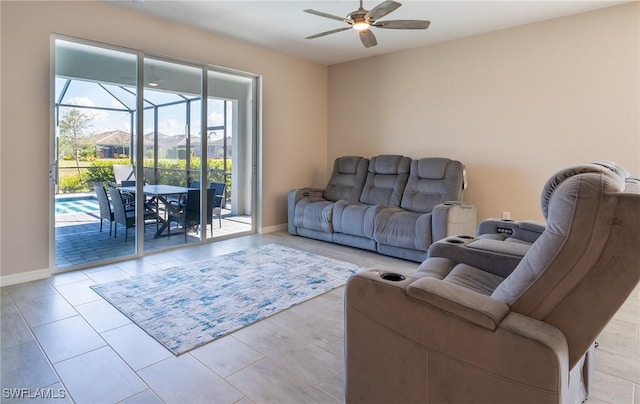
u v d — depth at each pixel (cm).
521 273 131
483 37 455
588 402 172
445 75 490
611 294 117
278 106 553
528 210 434
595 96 386
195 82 459
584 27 388
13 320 253
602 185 115
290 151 576
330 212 476
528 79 426
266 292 307
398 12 390
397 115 540
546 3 366
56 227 356
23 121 325
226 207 511
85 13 356
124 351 215
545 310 125
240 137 518
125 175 401
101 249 390
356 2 367
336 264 390
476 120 467
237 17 409
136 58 400
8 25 313
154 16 405
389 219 418
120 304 280
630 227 111
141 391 179
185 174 456
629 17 364
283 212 576
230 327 245
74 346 220
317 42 498
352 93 593
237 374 194
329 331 243
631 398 175
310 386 184
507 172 446
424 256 392
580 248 116
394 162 498
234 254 426
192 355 212
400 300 139
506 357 117
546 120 416
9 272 324
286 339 231
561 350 113
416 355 136
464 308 124
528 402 114
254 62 514
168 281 331
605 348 223
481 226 303
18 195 326
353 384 156
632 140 368
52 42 339
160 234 438
